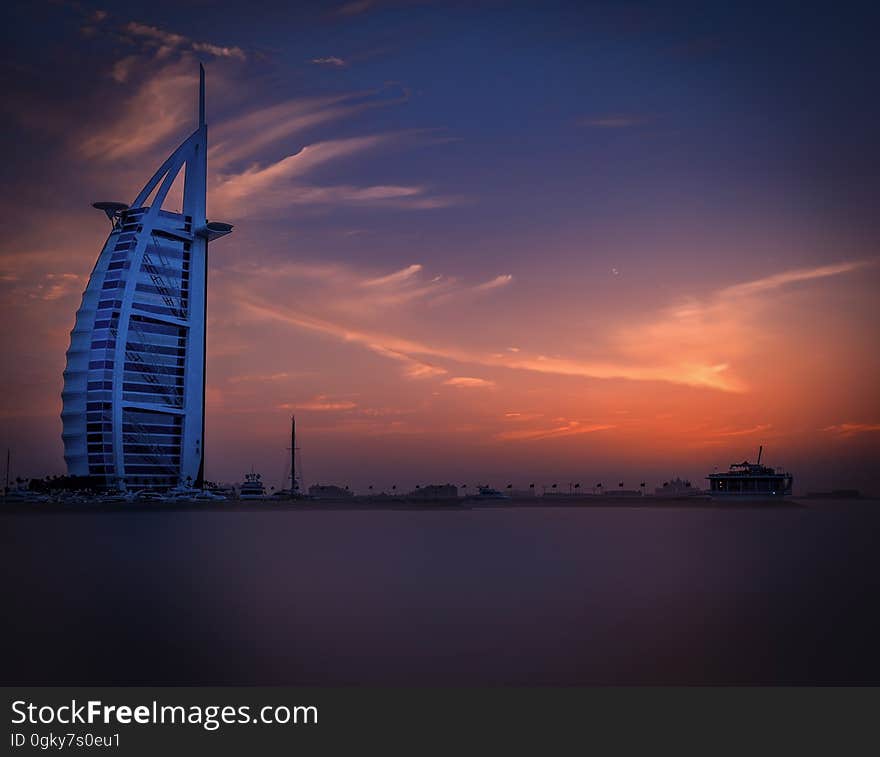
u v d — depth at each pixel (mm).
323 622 53906
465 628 51750
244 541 134000
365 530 174625
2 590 69625
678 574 84562
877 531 176875
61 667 41562
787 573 85125
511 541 140125
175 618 55312
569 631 50562
